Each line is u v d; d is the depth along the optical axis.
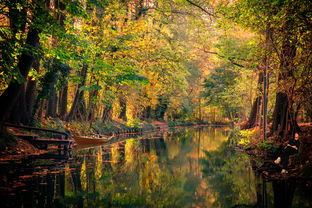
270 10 9.71
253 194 7.13
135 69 21.41
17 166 9.62
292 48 12.02
